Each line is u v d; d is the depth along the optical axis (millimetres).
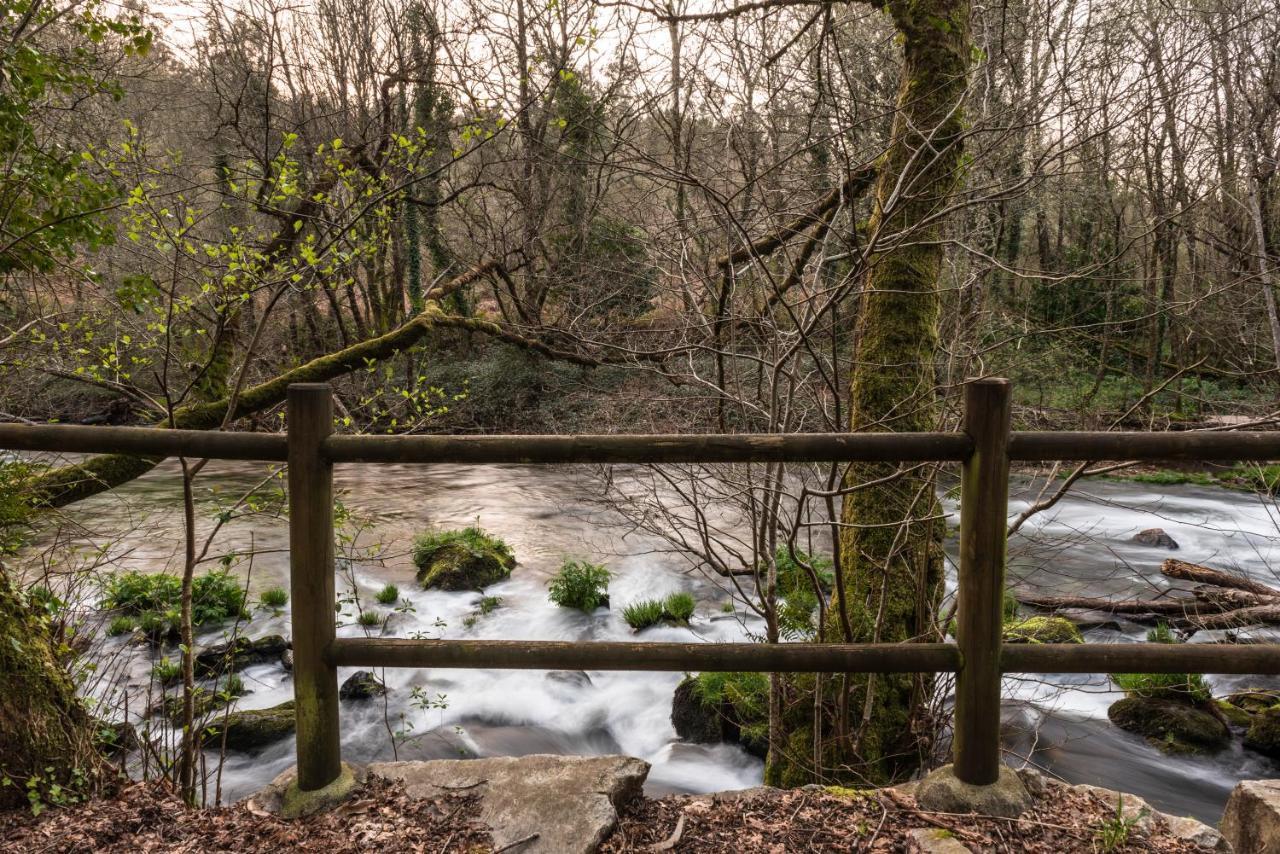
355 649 2154
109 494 11367
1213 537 10711
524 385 13656
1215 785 5676
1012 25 4559
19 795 2279
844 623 4477
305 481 2080
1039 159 4176
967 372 4848
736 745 6379
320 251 5363
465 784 2260
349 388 9211
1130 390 10922
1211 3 6586
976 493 1998
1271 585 8859
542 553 10883
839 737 4633
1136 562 9688
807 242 5082
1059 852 1970
